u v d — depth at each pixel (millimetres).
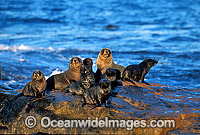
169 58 62750
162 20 129500
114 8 168875
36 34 96688
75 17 138375
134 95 28547
